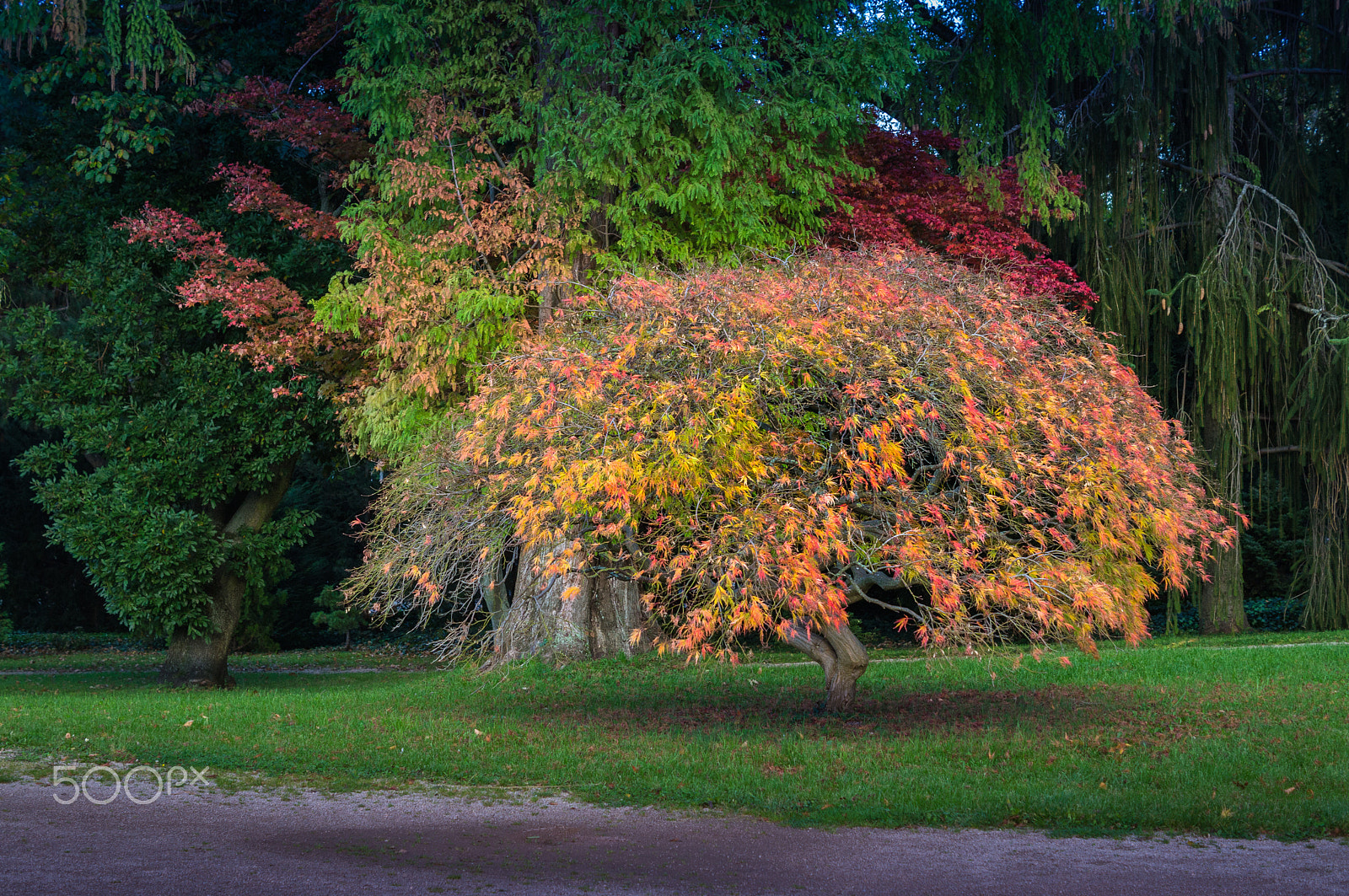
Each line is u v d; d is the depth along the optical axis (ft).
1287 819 19.83
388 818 20.84
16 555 92.68
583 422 27.09
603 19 49.34
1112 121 63.57
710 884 16.21
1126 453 28.58
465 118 49.06
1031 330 30.76
